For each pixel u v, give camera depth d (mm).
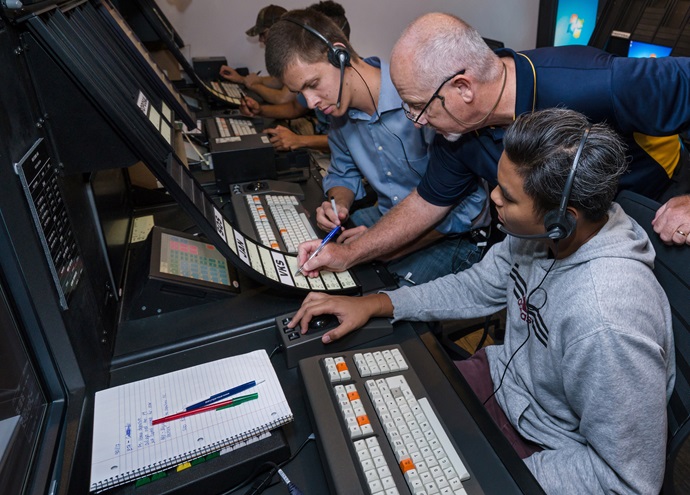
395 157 1555
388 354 884
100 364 862
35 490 583
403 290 1074
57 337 705
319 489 711
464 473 689
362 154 1613
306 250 1157
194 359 938
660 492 857
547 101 1107
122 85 1049
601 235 794
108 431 728
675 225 857
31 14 739
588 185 700
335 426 753
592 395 748
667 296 860
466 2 3182
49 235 688
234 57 2990
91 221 949
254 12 2885
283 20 1335
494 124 1180
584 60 1122
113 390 800
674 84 1064
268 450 730
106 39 1218
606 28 2555
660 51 2334
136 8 2182
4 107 628
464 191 1374
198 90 2541
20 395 627
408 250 1521
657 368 723
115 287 1055
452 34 1019
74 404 737
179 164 1049
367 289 1145
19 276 643
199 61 2752
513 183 754
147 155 888
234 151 1560
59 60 759
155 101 1260
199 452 698
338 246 1172
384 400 790
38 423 677
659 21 2340
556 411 918
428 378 874
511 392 1008
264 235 1275
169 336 991
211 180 1629
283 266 1130
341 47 1315
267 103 2635
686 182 1375
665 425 746
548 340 866
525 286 958
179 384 816
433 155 1338
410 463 695
